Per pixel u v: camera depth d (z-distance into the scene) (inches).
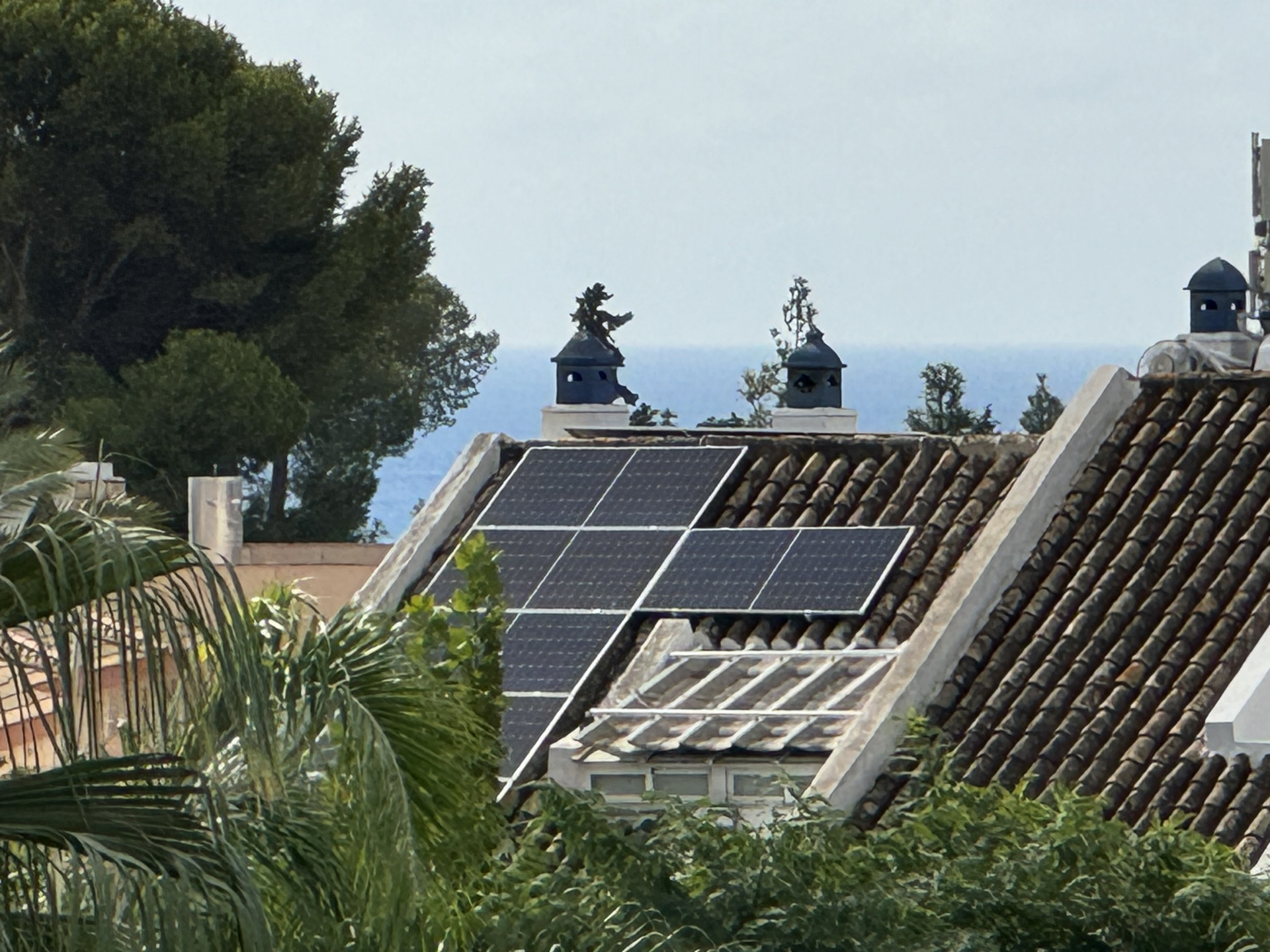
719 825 2212.1
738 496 3149.6
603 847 2057.1
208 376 7770.7
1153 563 2753.4
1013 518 2807.6
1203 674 2591.0
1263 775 2428.6
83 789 1513.3
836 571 2906.0
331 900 1742.1
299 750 1854.1
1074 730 2556.6
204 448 7805.1
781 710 2674.7
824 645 2832.2
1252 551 2738.7
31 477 1754.4
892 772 2513.5
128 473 7765.8
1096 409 2933.1
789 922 1959.9
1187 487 2856.8
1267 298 3998.5
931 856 2062.0
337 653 1875.0
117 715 2719.0
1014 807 2129.7
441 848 1918.1
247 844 1704.0
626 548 3061.0
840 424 4183.1
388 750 1809.8
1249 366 3624.5
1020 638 2691.9
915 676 2620.6
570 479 3238.2
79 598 1598.2
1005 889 1980.8
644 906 1999.3
